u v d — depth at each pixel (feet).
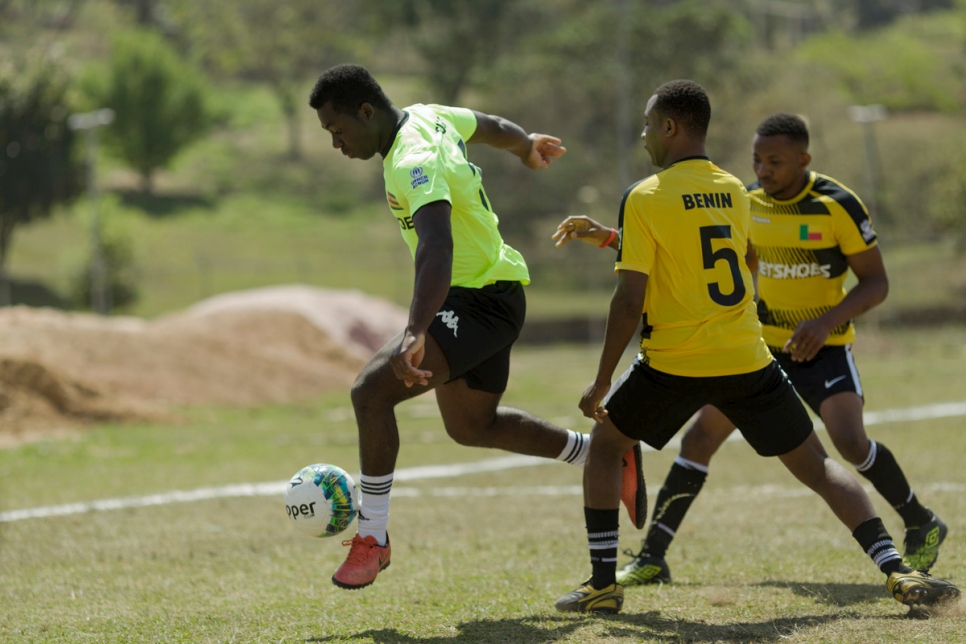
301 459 119.85
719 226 48.67
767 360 49.42
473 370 51.44
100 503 91.45
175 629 49.06
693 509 81.82
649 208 47.93
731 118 552.82
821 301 63.26
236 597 56.54
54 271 505.25
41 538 76.07
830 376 60.23
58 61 512.63
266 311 230.48
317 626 48.88
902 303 399.44
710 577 59.62
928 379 192.54
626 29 579.48
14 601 57.41
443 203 46.73
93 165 388.78
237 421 161.68
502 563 64.54
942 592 46.70
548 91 612.29
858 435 58.23
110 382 173.37
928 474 91.71
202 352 196.65
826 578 57.41
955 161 463.42
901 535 69.21
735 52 595.47
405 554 68.33
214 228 643.04
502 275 50.88
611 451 51.47
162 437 141.38
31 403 150.51
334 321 246.06
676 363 48.83
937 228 475.31
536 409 167.22
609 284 546.67
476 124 54.80
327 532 49.55
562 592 55.77
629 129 572.10
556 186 592.60
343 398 194.29
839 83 654.53
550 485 98.02
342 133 49.73
